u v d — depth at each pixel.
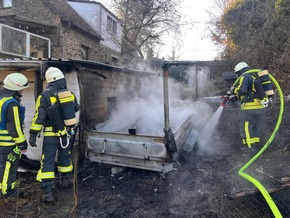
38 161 4.32
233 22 9.11
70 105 3.34
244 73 3.93
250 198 2.87
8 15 8.47
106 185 3.75
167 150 3.59
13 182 3.32
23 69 4.03
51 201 3.28
